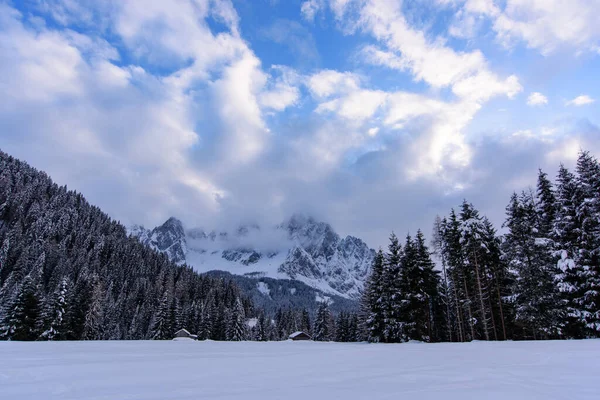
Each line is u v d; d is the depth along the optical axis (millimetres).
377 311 43500
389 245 43344
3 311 54812
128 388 7676
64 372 10055
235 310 87250
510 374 8555
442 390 6812
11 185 174000
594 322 25516
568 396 6191
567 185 29828
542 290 29375
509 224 34250
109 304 99938
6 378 9016
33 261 118125
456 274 40844
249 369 10852
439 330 46594
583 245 27375
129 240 179000
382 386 7395
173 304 85812
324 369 10625
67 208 175000
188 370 10656
